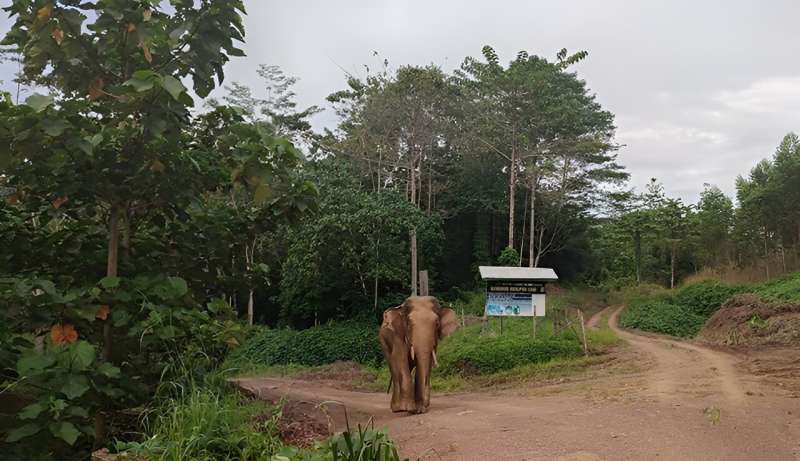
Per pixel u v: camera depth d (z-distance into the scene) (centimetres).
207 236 892
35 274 777
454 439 687
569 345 1931
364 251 2800
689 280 3922
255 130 788
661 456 586
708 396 955
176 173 782
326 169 2855
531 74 3756
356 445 450
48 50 724
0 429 632
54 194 738
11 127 646
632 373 1478
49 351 619
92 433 624
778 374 1210
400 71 3488
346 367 2283
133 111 705
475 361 1841
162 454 516
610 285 4972
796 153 3669
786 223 3719
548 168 3931
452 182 4306
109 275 771
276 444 582
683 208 4659
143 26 712
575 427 723
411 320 1057
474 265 4259
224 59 806
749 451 608
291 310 3181
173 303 734
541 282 2075
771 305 2311
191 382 693
